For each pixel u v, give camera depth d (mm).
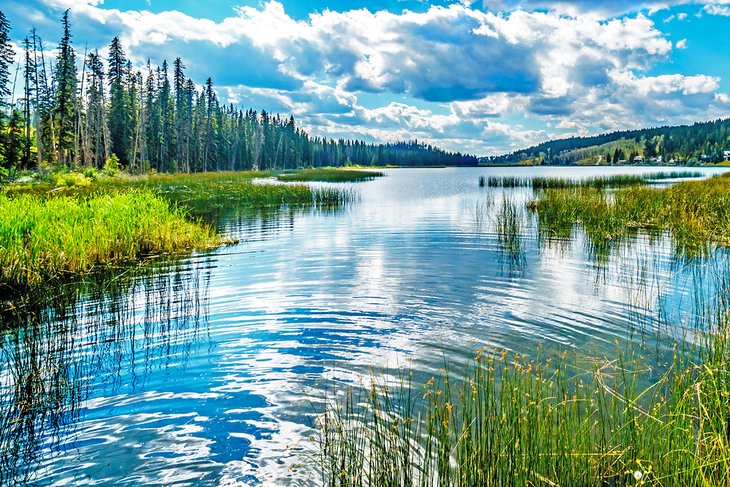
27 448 4273
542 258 12305
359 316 7914
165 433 4512
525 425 3971
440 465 3639
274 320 7766
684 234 14031
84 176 40188
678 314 7664
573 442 3889
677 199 20219
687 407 4273
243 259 12805
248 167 105812
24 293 9062
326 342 6785
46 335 7078
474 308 8242
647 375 5469
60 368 5887
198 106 82438
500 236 15977
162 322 7691
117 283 10133
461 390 5195
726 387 4633
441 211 24516
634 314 7742
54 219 13281
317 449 4223
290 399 5148
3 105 44125
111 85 63156
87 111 60344
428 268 11445
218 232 17375
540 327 7238
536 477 3582
